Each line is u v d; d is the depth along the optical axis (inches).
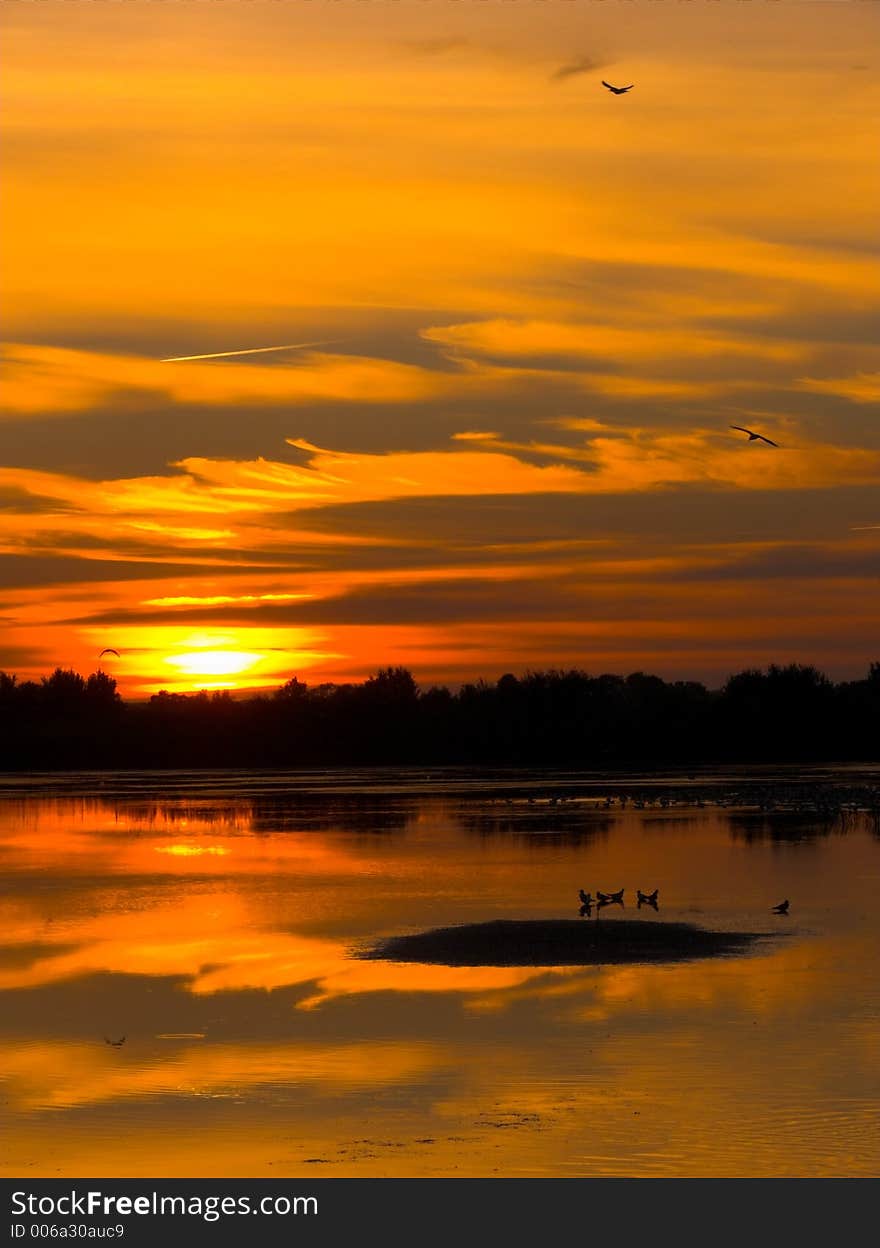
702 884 2822.3
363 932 2285.9
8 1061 1535.4
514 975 1929.1
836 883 2829.7
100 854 3513.8
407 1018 1697.8
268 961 2048.5
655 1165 1245.1
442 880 2935.5
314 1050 1565.0
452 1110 1366.9
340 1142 1296.8
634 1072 1470.2
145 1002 1791.3
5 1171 1248.2
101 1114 1369.3
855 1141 1286.9
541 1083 1439.5
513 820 4384.8
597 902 2544.3
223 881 2945.4
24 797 5880.9
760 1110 1354.6
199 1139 1306.6
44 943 2206.0
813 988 1827.0
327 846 3644.2
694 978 1894.7
